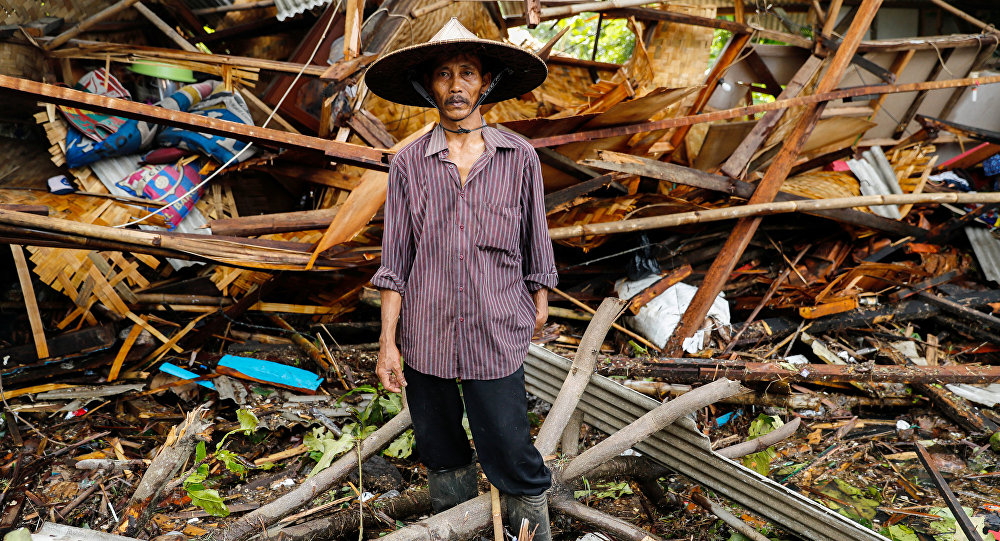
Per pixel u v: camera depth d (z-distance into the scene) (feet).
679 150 15.79
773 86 16.60
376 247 12.99
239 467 8.73
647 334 13.94
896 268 14.83
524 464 7.08
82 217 11.98
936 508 9.51
